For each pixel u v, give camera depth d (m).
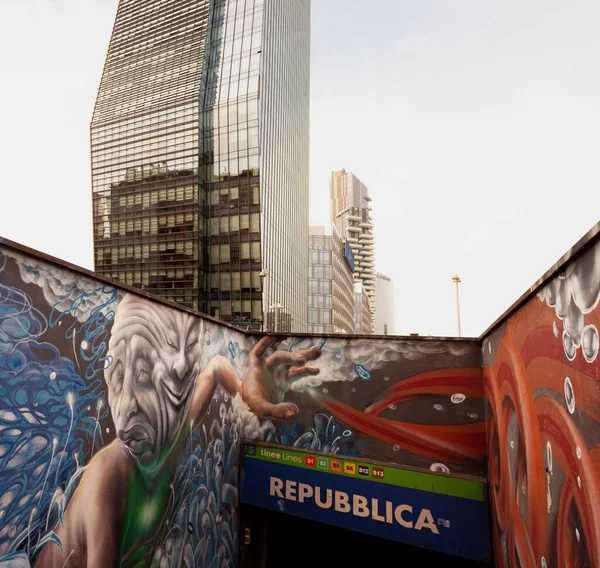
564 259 2.37
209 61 48.94
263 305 43.16
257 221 44.12
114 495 3.85
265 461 6.59
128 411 4.07
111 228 49.59
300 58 69.81
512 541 3.98
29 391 3.01
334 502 6.09
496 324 4.52
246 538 6.56
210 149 46.41
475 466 5.48
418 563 6.12
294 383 6.69
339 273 105.31
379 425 6.08
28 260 3.04
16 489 2.89
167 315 4.78
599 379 1.97
